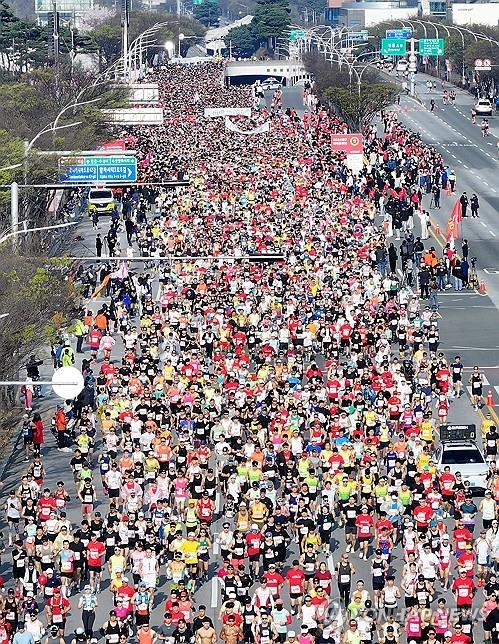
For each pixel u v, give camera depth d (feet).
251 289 505.25
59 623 262.26
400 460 336.08
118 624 255.91
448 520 325.01
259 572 292.81
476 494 336.70
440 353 451.12
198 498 313.73
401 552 306.96
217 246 590.14
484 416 412.36
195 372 405.80
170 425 374.02
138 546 282.97
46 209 538.88
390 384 394.52
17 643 253.65
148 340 456.86
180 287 527.40
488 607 258.78
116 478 324.80
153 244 613.52
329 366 413.18
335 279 537.65
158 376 404.57
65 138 645.51
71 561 285.84
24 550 291.99
